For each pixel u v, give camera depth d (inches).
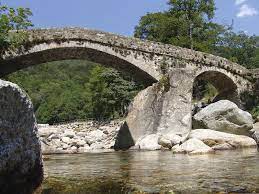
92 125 1876.2
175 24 1972.2
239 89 1284.4
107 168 423.8
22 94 209.6
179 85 957.2
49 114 3410.4
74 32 1045.2
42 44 1013.8
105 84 2194.9
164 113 931.3
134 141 895.7
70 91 3821.4
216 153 560.7
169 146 768.9
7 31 983.6
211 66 1229.7
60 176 351.3
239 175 315.3
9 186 198.2
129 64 1135.6
